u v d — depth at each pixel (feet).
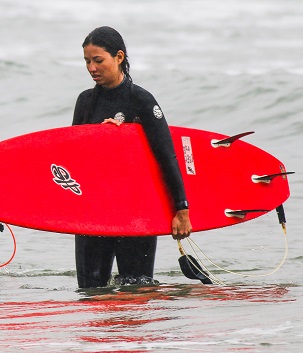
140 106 62.18
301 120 140.26
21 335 46.14
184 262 63.41
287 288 60.75
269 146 128.36
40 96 168.35
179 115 152.05
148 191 62.44
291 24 325.83
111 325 48.21
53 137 62.18
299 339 44.19
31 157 61.21
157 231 61.87
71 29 321.73
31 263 74.84
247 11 365.61
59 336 45.78
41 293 60.59
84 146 62.39
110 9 379.55
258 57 247.09
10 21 339.57
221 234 85.30
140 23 334.44
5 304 56.03
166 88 166.40
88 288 62.13
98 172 62.08
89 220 60.70
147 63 235.61
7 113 159.12
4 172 60.23
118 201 61.77
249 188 67.10
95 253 62.49
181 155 65.46
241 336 45.03
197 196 64.90
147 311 52.11
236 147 67.72
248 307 52.85
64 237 85.87
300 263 73.00
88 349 43.01
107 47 61.16
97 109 63.26
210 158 66.44
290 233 84.38
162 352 42.32
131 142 62.80
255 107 148.87
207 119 148.97
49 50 267.39
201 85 163.84
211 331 46.26
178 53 256.52
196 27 321.11
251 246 80.23
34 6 385.09
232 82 162.61
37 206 60.03
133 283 63.10
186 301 55.52
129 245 63.00
